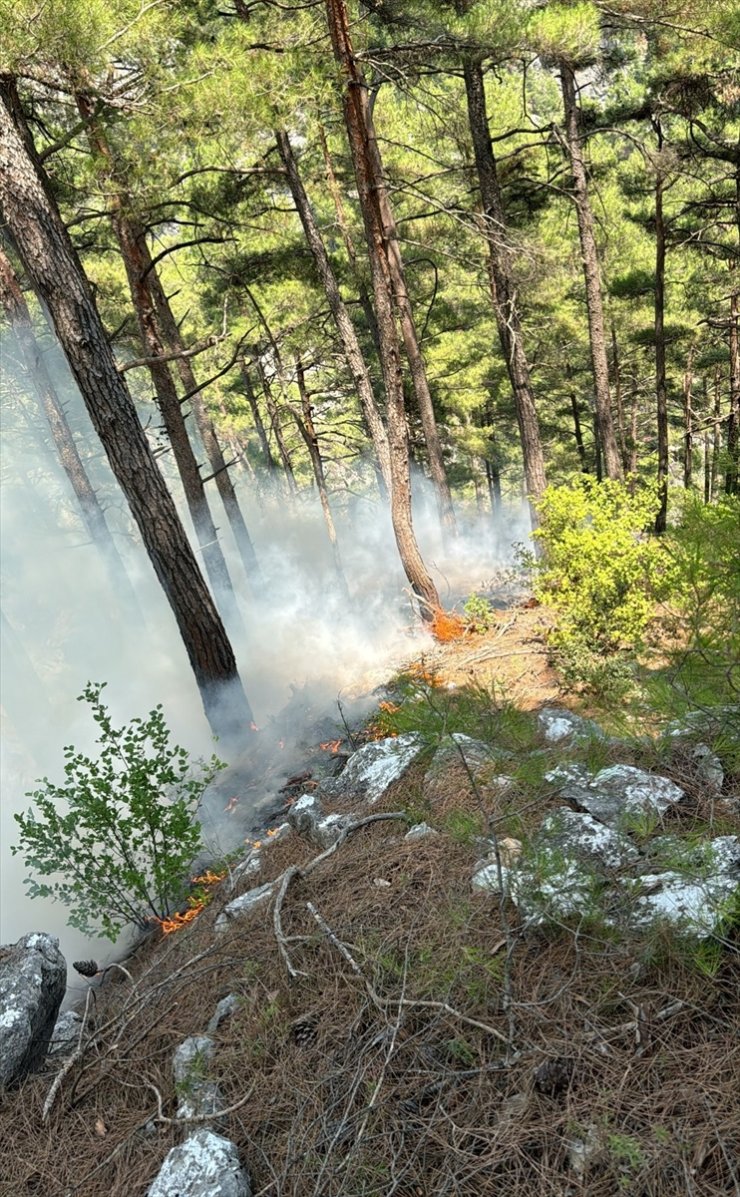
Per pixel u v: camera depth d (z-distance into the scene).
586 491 7.36
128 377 21.55
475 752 4.08
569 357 22.20
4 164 6.88
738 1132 1.95
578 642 6.02
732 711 3.07
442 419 22.97
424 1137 2.22
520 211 16.09
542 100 18.53
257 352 16.75
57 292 7.25
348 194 16.12
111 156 8.48
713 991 2.33
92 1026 3.61
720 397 25.77
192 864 5.95
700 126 13.66
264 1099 2.59
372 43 10.53
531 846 2.89
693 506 3.01
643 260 20.80
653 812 3.09
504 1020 2.47
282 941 3.17
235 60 8.21
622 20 11.69
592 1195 1.94
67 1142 2.77
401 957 2.88
